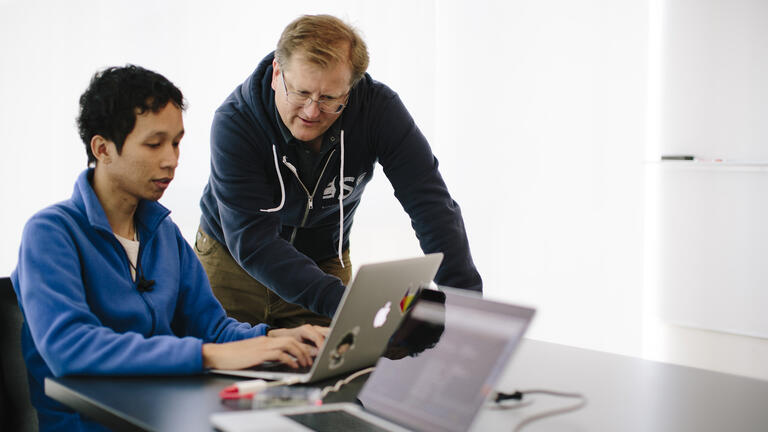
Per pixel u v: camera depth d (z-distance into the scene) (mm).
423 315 1037
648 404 982
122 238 1283
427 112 3684
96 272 1215
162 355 1063
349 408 912
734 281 3158
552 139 3455
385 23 3705
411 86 3695
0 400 1202
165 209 1335
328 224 1949
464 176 3668
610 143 3334
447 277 1822
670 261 3307
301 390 978
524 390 1039
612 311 3385
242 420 834
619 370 1176
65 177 4766
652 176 3322
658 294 3350
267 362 1144
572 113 3404
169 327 1334
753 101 3043
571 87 3396
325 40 1368
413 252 3752
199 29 4105
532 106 3484
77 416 1157
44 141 4816
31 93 4828
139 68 1194
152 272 1335
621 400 1001
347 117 1677
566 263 3465
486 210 3633
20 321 1240
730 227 3146
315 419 859
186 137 4152
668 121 3260
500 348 892
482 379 875
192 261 1449
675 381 1110
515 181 3555
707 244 3211
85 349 1060
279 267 1607
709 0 3105
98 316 1216
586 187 3396
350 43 1404
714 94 3135
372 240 3854
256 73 1628
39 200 4895
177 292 1383
